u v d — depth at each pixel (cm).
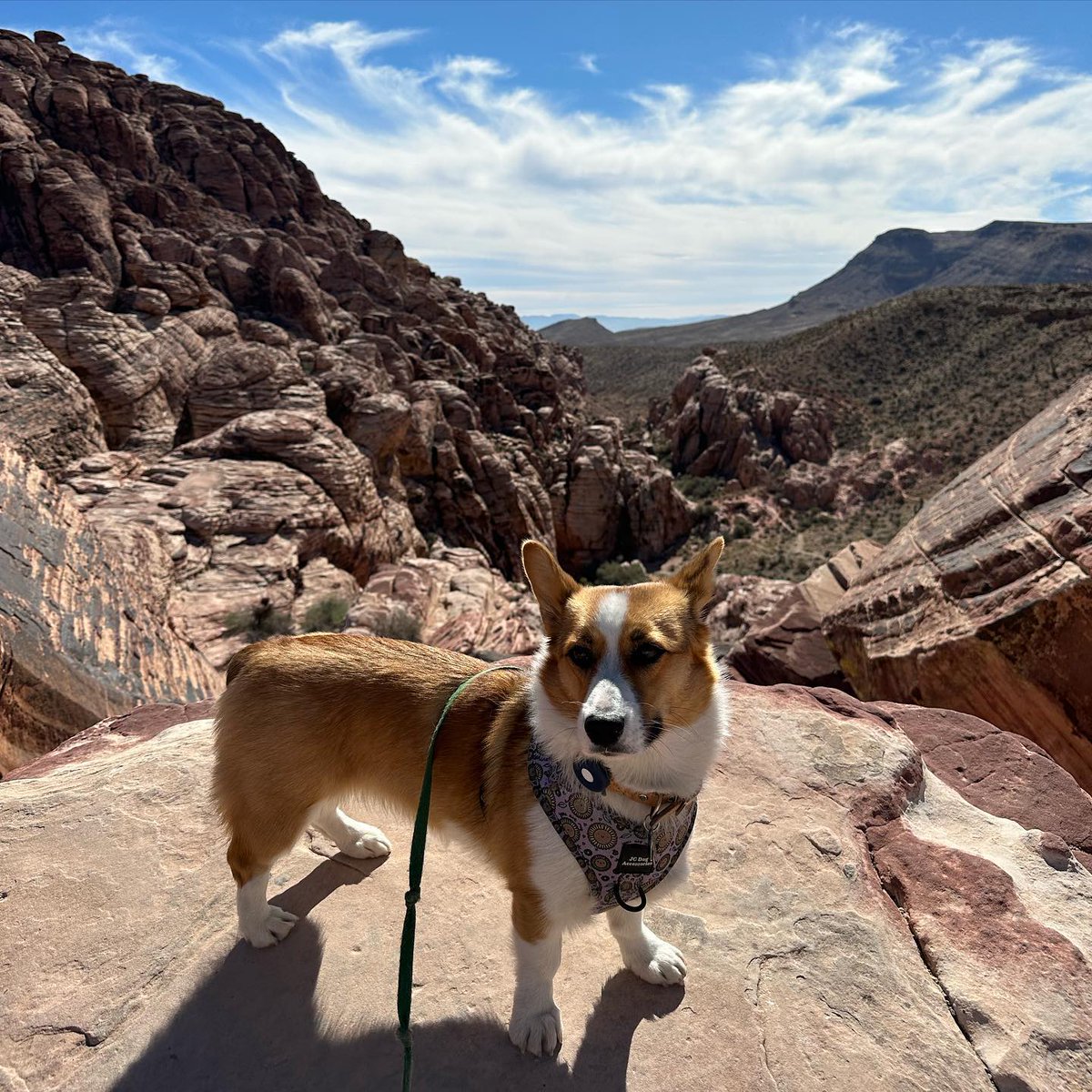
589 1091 68
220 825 97
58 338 1003
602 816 67
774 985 78
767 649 400
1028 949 81
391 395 1184
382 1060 70
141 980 77
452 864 93
